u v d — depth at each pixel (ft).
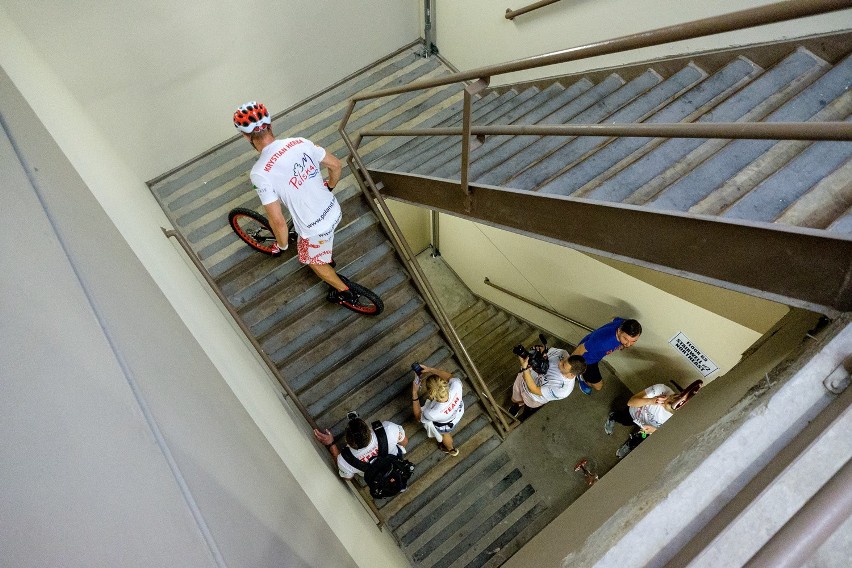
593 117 9.29
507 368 16.21
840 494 2.95
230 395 5.73
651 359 13.05
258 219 10.52
